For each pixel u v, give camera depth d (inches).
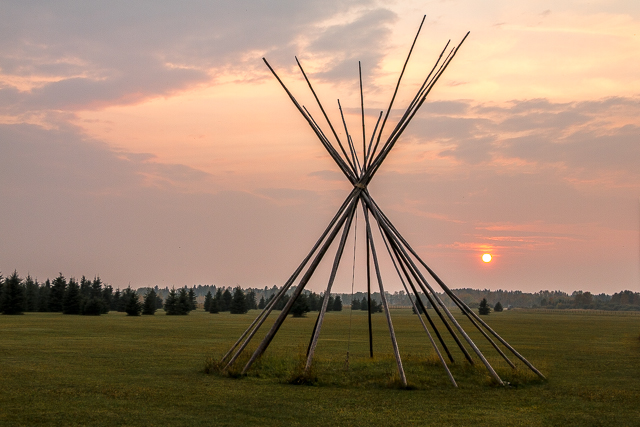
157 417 455.2
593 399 566.6
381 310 5521.7
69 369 734.5
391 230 716.7
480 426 448.1
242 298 4284.0
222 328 1911.9
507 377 666.8
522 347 1274.6
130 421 440.1
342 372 679.1
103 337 1362.0
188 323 2308.1
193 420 447.5
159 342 1235.9
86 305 3193.9
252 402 520.4
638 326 2701.8
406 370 699.4
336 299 5679.1
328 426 439.5
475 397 566.3
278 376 669.3
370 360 773.9
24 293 3115.2
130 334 1503.4
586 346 1317.7
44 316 2839.6
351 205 707.4
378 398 550.0
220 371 695.7
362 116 717.9
